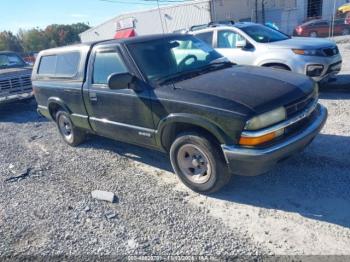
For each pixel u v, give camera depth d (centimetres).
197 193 387
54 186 448
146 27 3066
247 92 341
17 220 373
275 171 409
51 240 330
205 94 347
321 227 303
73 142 590
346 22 2369
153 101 380
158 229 328
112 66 438
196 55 457
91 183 445
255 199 360
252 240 297
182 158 384
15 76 930
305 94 355
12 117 919
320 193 354
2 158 582
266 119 316
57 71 553
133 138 437
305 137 338
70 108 535
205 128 341
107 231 334
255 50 734
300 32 2495
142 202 381
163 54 432
